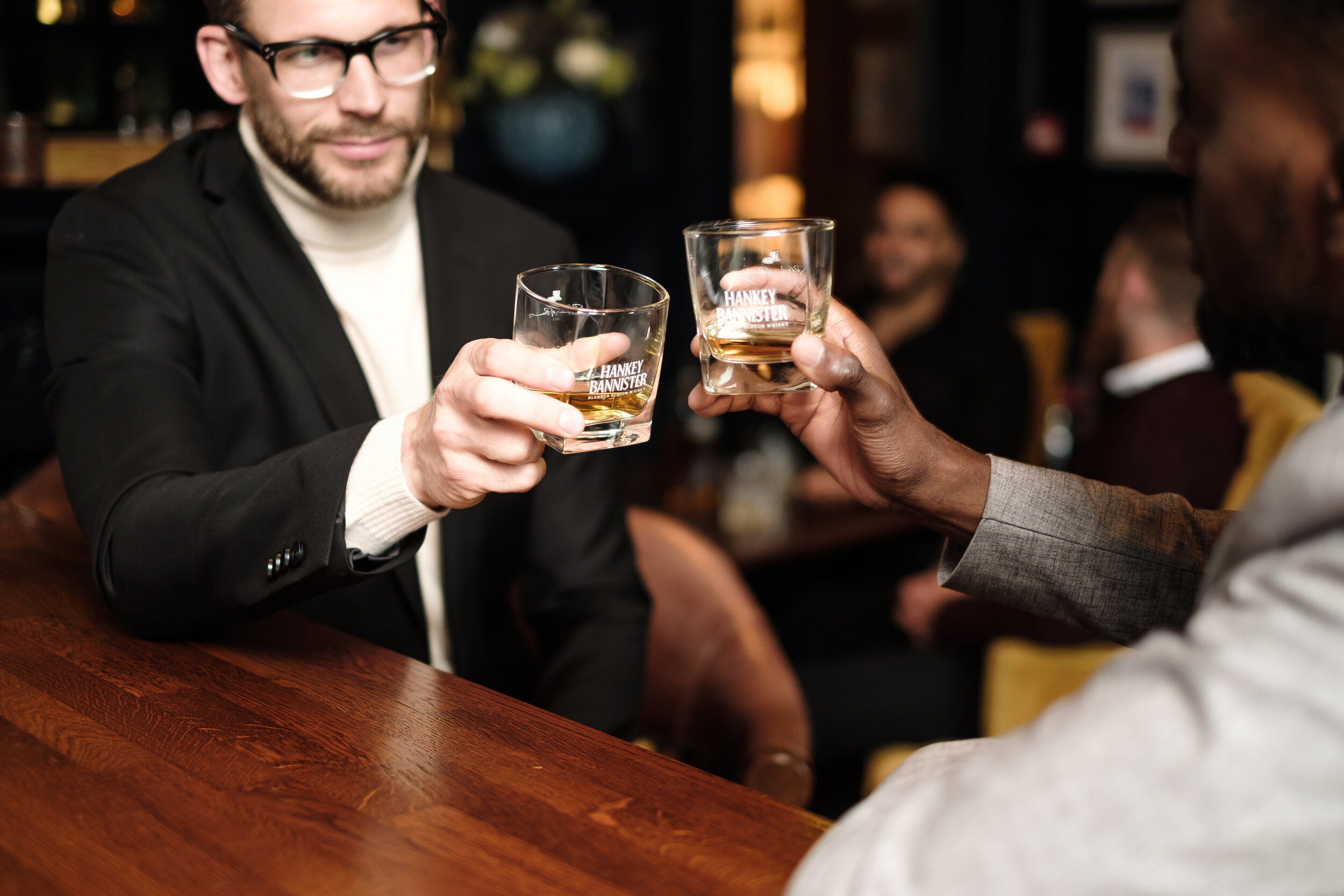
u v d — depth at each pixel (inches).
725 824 29.5
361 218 53.7
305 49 47.4
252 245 52.1
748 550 105.0
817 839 28.9
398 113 49.5
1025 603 39.6
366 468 37.3
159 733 34.0
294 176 50.8
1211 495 87.0
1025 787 20.2
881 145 205.5
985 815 20.4
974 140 211.6
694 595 67.4
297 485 38.2
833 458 41.3
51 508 64.1
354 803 30.0
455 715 35.8
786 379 37.2
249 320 51.5
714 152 181.3
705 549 68.3
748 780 61.9
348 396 52.4
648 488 124.8
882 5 200.2
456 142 155.7
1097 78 200.1
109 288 49.6
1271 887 19.1
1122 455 89.6
